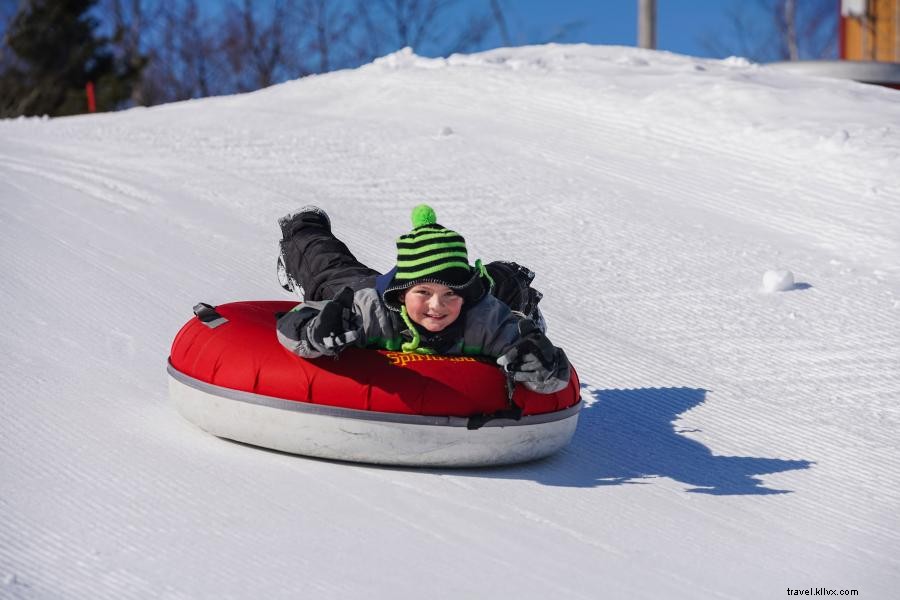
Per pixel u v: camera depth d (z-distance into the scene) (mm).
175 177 14398
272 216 12828
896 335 10430
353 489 6113
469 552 5402
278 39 59438
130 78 56719
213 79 60406
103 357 8203
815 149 16594
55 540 5148
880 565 5773
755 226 13953
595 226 13516
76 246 10883
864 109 18484
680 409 8422
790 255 12867
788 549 5914
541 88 20500
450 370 6449
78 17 56656
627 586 5191
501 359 6398
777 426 8195
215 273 10609
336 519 5656
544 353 6359
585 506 6262
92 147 16484
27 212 11906
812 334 10398
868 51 40281
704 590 5238
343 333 6148
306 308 6355
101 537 5219
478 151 16703
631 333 10172
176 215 12430
